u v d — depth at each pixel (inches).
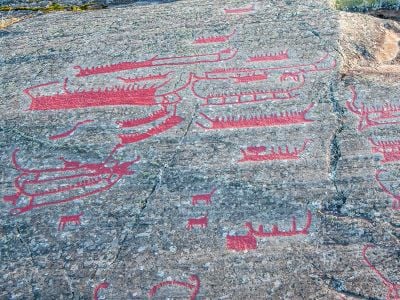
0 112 158.9
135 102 156.8
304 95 151.4
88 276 115.7
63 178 137.1
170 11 194.7
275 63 163.5
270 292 109.2
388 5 196.2
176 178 133.3
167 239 120.6
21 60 179.5
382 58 166.6
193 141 142.3
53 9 213.2
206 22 184.5
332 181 128.0
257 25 179.6
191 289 111.4
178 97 156.4
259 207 124.6
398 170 129.0
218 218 123.5
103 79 166.6
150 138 144.7
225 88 157.2
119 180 134.7
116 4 214.4
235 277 112.3
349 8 196.5
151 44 177.9
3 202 132.9
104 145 144.3
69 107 158.1
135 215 126.3
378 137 137.2
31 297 113.0
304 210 122.8
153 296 111.1
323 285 109.3
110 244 121.1
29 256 120.6
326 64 160.6
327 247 115.5
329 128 141.1
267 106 149.6
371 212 120.9
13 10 214.2
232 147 139.3
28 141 148.3
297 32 173.9
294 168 132.2
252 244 117.7
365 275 110.3
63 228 125.5
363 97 148.3
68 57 177.6
